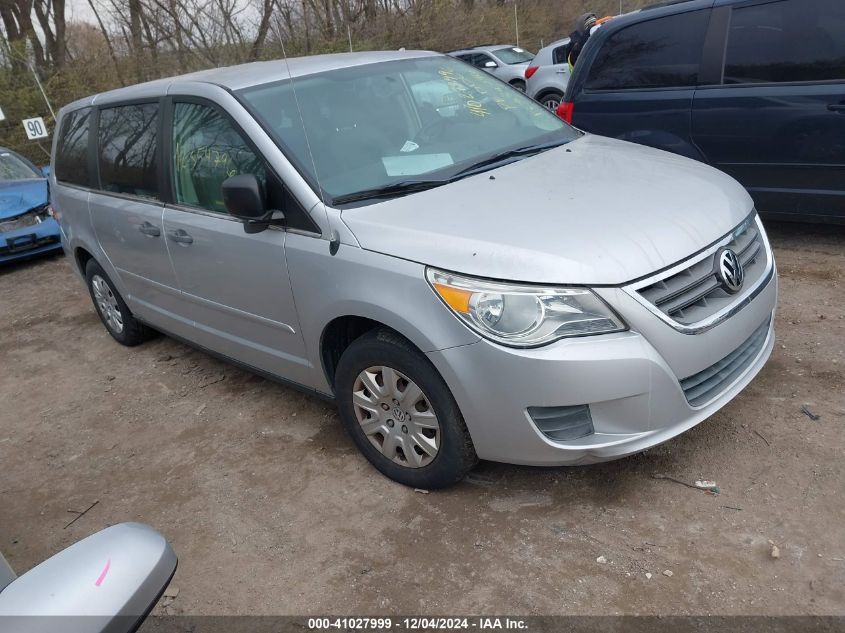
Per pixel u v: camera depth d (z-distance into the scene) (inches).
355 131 135.6
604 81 229.8
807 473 111.3
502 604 96.1
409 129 141.6
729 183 128.4
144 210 163.6
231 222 138.3
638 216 108.7
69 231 204.7
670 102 213.0
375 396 119.6
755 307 113.6
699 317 104.3
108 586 53.6
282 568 110.0
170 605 106.3
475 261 102.1
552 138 152.2
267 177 128.0
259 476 134.7
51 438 165.0
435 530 112.0
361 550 110.7
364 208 119.5
